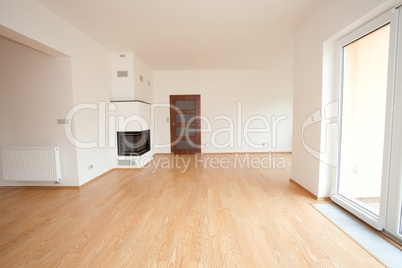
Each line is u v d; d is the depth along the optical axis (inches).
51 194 118.1
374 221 76.3
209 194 115.5
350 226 79.3
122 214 92.0
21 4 88.4
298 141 125.5
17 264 60.7
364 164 90.5
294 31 128.8
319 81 101.3
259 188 124.6
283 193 115.6
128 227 80.8
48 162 121.5
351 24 80.5
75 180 127.0
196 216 89.3
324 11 96.9
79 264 60.4
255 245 68.3
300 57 121.0
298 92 124.0
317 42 103.0
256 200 106.1
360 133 92.4
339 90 97.0
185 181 140.3
